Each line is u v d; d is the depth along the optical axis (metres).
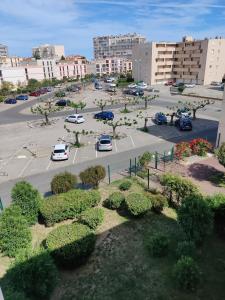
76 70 156.38
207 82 99.00
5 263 12.86
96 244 13.84
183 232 13.66
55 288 11.24
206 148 26.02
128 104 59.78
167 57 106.38
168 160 25.09
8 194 20.69
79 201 16.17
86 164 25.77
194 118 43.34
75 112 53.34
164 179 17.86
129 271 11.98
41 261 10.28
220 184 20.02
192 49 100.19
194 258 12.18
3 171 25.02
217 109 51.56
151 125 40.59
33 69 114.38
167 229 14.88
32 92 84.00
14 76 103.25
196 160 24.88
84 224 14.71
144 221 15.74
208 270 11.77
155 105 58.12
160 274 11.70
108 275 11.81
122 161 26.11
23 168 25.55
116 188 20.03
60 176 18.61
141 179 21.38
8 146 32.75
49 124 43.78
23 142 34.19
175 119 44.28
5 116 52.12
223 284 11.01
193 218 12.61
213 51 96.00
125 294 10.82
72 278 11.76
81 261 12.23
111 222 15.75
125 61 173.75
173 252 12.97
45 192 20.67
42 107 59.53
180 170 22.72
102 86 99.12
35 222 15.98
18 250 12.70
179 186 16.78
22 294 9.18
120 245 13.70
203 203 12.84
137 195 16.62
